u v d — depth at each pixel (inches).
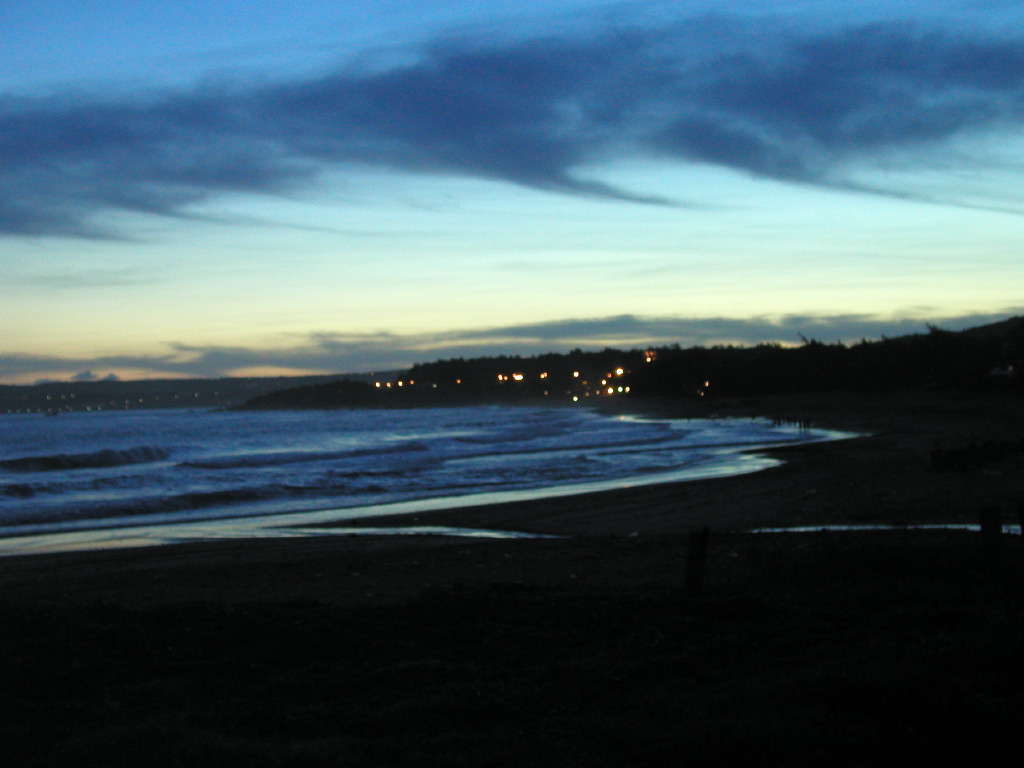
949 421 2859.3
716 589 429.1
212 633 330.3
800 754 202.1
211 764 206.7
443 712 242.1
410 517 989.2
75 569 666.2
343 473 1531.7
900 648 281.7
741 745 204.8
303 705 258.5
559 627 339.0
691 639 316.8
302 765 205.2
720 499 1028.5
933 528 698.8
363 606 392.8
